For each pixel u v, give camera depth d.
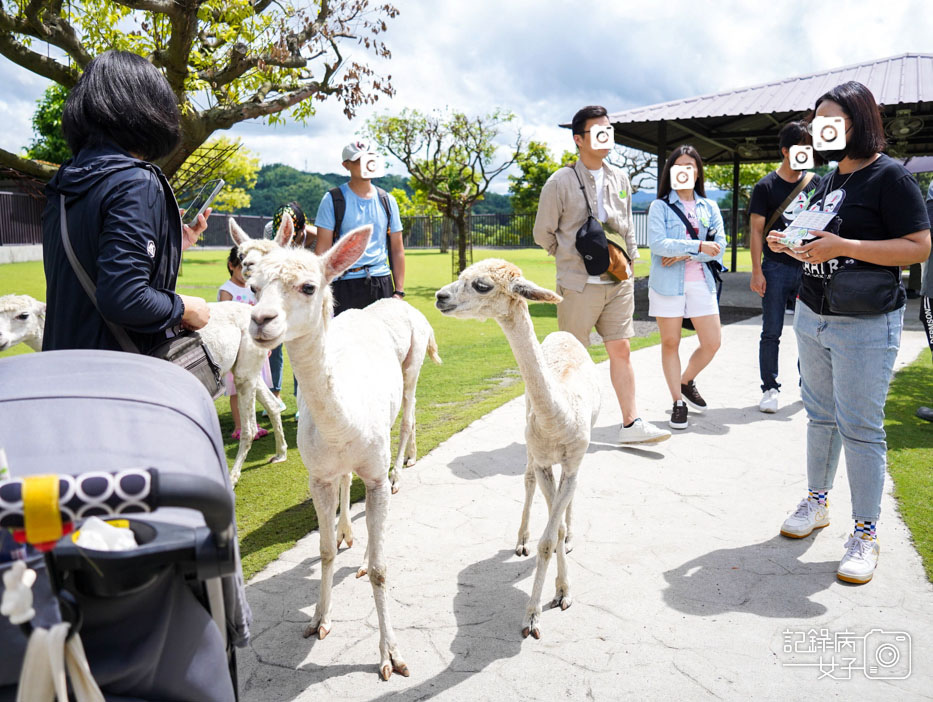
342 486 4.02
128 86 2.36
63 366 1.90
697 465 5.21
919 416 6.22
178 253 2.49
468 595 3.56
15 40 8.30
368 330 4.01
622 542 4.05
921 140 20.16
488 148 21.05
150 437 1.72
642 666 2.96
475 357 9.91
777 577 3.63
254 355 5.16
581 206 5.07
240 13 9.27
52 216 2.38
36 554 1.49
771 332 6.47
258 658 3.07
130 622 1.58
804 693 2.76
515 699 2.77
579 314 5.18
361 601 3.53
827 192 3.73
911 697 2.72
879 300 3.40
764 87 15.94
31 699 1.41
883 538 3.98
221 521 1.45
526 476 3.92
